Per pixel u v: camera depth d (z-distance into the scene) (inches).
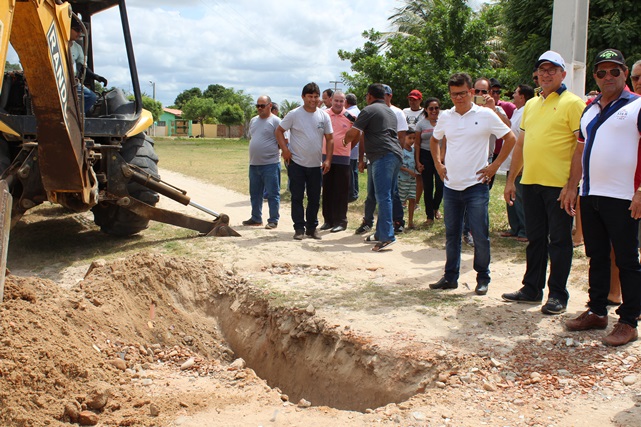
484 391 154.8
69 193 281.1
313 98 320.2
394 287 237.9
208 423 147.2
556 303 202.8
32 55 197.2
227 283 240.2
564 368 164.1
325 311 206.1
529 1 661.3
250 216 418.3
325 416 150.0
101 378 167.3
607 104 178.2
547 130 199.0
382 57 729.6
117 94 325.1
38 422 142.6
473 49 746.8
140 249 309.1
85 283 218.7
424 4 1051.3
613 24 597.6
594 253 184.9
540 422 138.3
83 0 321.4
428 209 363.9
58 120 218.2
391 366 173.6
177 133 2965.1
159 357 202.4
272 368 208.5
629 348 174.2
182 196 326.6
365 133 306.7
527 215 209.6
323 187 360.2
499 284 247.0
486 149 222.8
